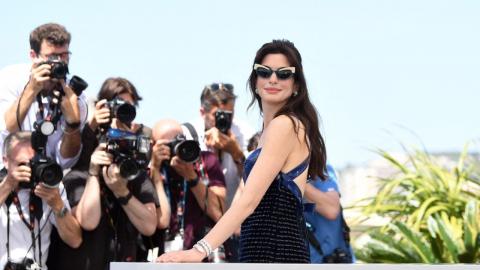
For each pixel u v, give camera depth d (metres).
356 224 10.16
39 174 6.63
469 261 9.40
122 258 7.20
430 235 9.64
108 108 7.26
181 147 7.55
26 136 6.74
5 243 6.78
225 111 8.09
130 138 7.07
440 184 10.29
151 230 7.31
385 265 4.38
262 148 4.93
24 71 7.32
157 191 7.59
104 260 7.11
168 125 7.68
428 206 10.00
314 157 5.09
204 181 7.88
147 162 7.29
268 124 5.11
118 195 7.09
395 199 10.31
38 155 6.71
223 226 4.71
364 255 9.56
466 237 9.41
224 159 8.23
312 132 5.05
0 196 6.71
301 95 5.10
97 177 7.09
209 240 4.66
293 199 4.91
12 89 7.22
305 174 5.00
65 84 7.09
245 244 4.94
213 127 8.13
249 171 5.07
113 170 7.03
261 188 4.80
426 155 10.59
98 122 7.25
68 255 7.03
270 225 4.86
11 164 6.69
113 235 7.18
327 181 7.80
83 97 7.30
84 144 7.32
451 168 10.75
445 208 10.01
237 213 4.74
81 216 7.00
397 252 9.49
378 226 10.19
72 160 7.25
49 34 7.11
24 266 6.75
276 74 5.08
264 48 5.16
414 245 9.50
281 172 4.91
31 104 7.03
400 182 10.23
